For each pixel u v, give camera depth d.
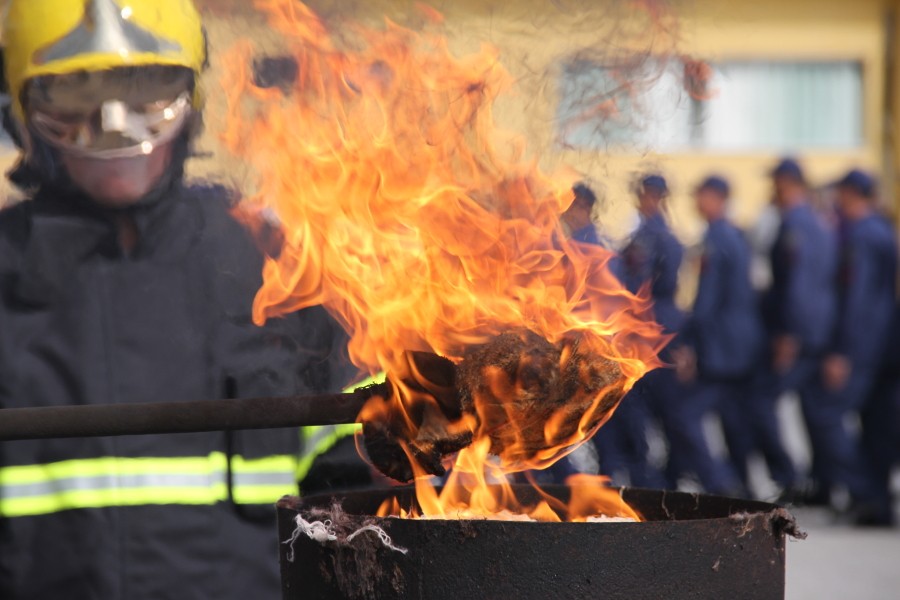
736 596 3.46
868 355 15.84
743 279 16.23
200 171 5.27
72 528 4.95
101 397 4.96
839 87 35.84
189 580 4.98
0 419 3.56
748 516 3.49
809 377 16.16
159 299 5.09
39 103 4.74
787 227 16.25
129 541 4.95
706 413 16.19
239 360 5.11
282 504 3.88
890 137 35.62
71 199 4.98
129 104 4.80
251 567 5.08
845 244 16.20
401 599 3.43
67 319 5.00
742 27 34.88
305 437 5.23
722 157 34.78
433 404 3.56
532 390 3.56
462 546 3.37
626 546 3.34
